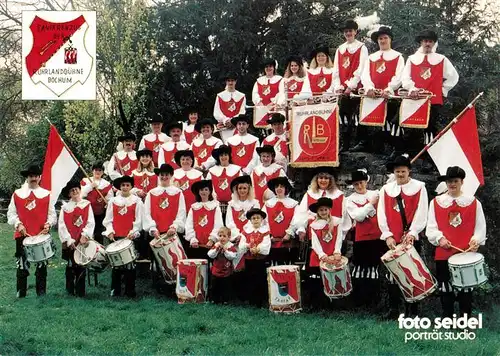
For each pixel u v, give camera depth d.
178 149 12.61
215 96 19.11
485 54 14.81
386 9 14.67
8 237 17.36
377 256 9.12
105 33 17.80
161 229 10.53
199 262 9.64
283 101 12.34
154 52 18.27
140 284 11.33
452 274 7.84
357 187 9.24
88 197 11.95
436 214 8.34
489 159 13.73
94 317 8.60
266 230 9.54
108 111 18.02
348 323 8.42
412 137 10.91
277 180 9.88
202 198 10.27
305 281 9.73
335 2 19.27
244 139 11.99
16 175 23.08
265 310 9.12
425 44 10.44
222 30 18.25
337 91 10.97
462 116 9.21
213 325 8.16
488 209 13.08
